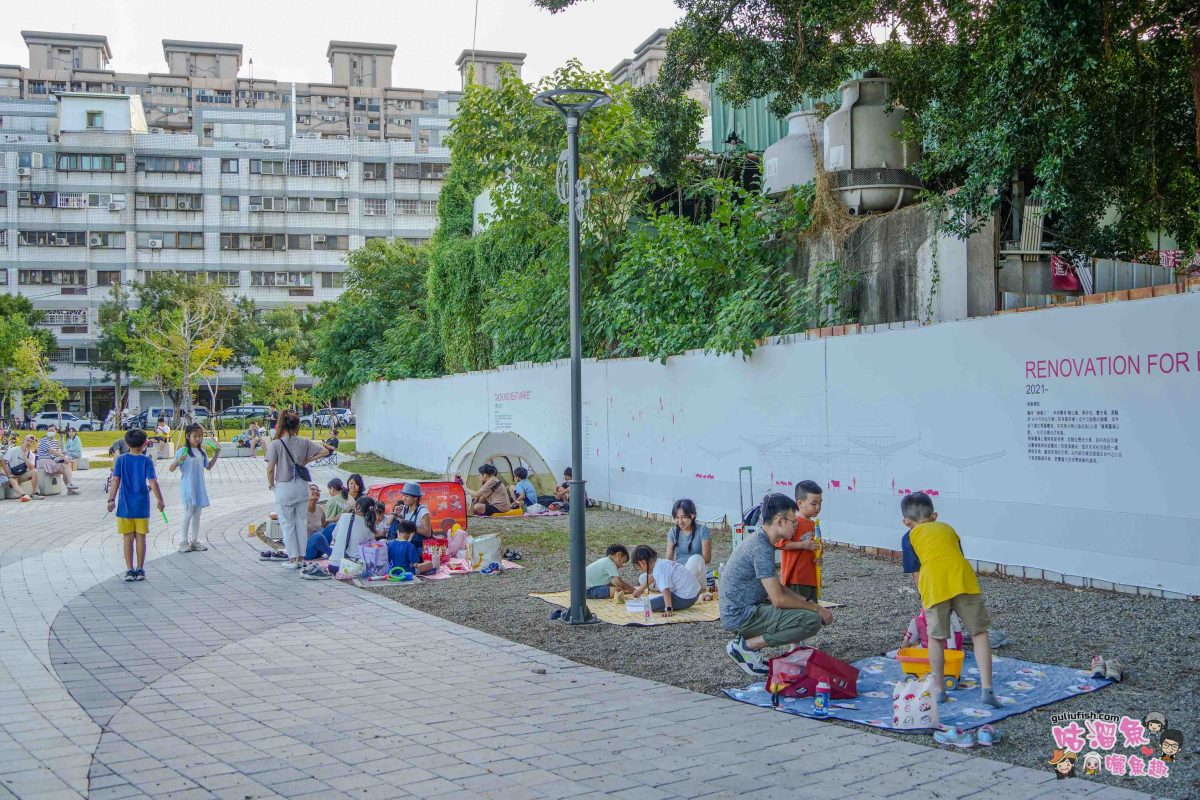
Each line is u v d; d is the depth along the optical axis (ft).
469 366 89.71
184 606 31.58
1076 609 26.81
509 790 15.34
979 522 33.04
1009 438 31.86
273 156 248.11
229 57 352.49
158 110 335.67
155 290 212.64
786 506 22.56
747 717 19.31
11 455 68.85
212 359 165.37
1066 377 29.91
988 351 32.60
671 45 49.01
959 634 22.21
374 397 122.31
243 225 246.27
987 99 32.94
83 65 343.26
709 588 31.37
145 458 36.32
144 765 16.69
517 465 60.95
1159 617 25.21
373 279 130.93
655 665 23.73
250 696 21.11
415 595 33.45
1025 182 42.75
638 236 57.26
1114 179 36.63
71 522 54.34
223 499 68.44
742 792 15.20
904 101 47.09
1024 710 18.84
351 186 251.80
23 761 16.93
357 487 42.63
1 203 234.58
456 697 20.97
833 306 45.14
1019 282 41.91
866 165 47.50
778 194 55.88
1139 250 42.57
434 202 256.52
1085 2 27.68
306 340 215.31
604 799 14.93
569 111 30.22
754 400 44.37
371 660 24.43
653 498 52.90
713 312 50.44
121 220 239.71
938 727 17.97
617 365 56.44
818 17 39.96
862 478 38.29
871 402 37.73
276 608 31.27
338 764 16.65
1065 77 29.78
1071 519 29.81
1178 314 26.78
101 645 26.12
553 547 43.37
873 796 14.97
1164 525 27.17
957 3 34.50
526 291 70.13
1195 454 26.40
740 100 48.88
